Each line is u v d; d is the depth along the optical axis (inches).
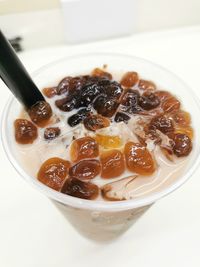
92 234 5.2
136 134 4.3
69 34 8.4
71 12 7.9
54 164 4.0
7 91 7.1
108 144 4.2
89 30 8.4
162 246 5.4
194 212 5.7
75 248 5.4
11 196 5.9
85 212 4.1
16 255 5.2
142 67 5.3
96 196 3.9
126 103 4.6
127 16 8.4
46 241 5.4
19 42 8.2
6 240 5.4
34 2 7.6
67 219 5.3
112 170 3.9
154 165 4.1
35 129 4.4
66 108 4.6
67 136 4.3
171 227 5.6
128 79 5.0
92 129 4.3
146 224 5.6
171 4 8.5
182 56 8.3
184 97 4.9
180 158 4.2
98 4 7.9
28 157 4.2
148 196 3.8
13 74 4.0
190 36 8.8
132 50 8.5
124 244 5.4
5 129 4.3
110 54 5.4
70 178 3.9
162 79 5.1
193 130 4.5
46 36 8.3
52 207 5.7
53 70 5.2
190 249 5.3
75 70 5.3
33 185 3.9
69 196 3.7
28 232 5.5
